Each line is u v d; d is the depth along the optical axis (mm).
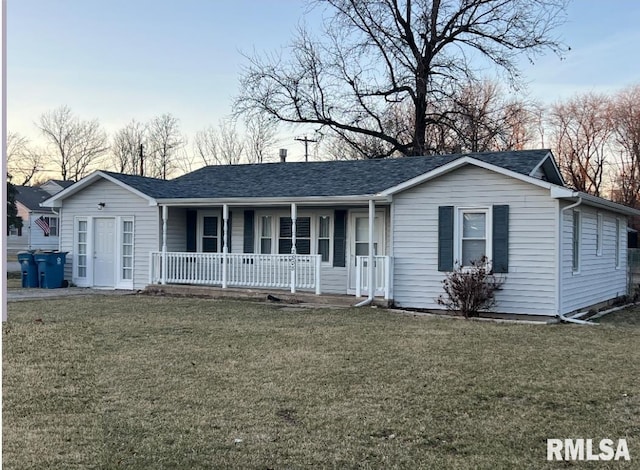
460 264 13680
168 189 18516
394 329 10977
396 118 32656
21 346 8844
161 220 17906
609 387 6965
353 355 8562
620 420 5809
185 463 4637
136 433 5285
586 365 8109
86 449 4902
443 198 13883
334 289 16484
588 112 41969
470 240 13664
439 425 5590
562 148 42750
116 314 12539
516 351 9039
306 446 5020
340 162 18781
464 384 7027
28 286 19047
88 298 15789
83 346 8969
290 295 15453
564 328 11602
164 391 6598
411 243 14258
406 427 5520
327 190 15820
